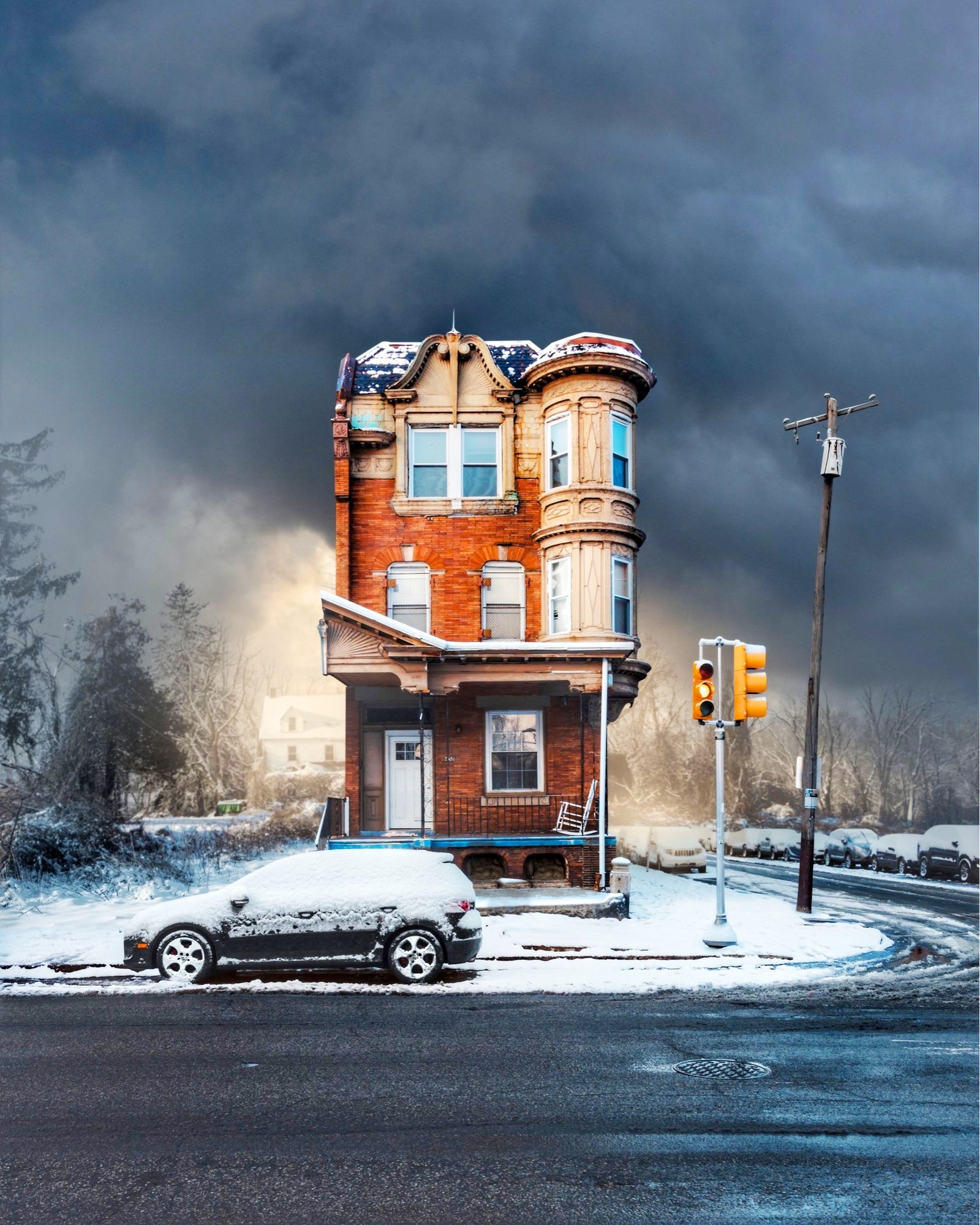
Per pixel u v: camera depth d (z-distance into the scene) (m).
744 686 15.91
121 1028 10.14
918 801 76.75
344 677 21.95
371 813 23.64
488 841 21.33
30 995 12.04
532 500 24.33
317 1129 6.91
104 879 22.39
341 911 12.78
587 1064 8.70
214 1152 6.48
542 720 23.61
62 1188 5.88
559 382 23.91
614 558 23.45
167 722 59.91
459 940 12.83
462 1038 9.67
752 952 15.35
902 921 20.94
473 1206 5.63
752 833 50.09
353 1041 9.56
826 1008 11.41
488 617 24.02
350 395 24.58
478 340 24.66
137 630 58.12
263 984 12.63
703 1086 8.03
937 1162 6.37
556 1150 6.54
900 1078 8.33
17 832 21.88
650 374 24.17
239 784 74.12
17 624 42.78
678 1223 5.42
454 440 24.44
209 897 12.98
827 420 21.28
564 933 16.62
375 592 23.94
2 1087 7.96
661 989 12.52
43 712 43.09
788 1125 7.07
